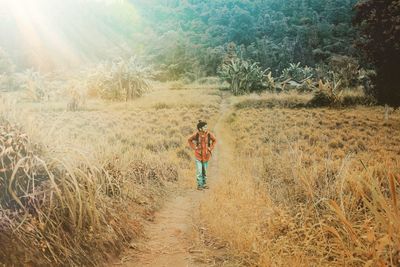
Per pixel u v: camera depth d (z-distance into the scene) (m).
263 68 121.19
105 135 20.91
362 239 3.91
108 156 7.11
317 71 63.78
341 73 47.66
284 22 186.25
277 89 55.56
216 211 6.08
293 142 17.98
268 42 154.00
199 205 7.34
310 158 10.98
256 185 7.35
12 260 3.45
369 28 35.88
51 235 3.97
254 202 5.91
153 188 8.45
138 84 47.94
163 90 65.06
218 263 4.46
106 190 5.94
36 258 3.65
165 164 11.54
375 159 12.22
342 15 193.25
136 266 4.42
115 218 5.19
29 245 3.70
